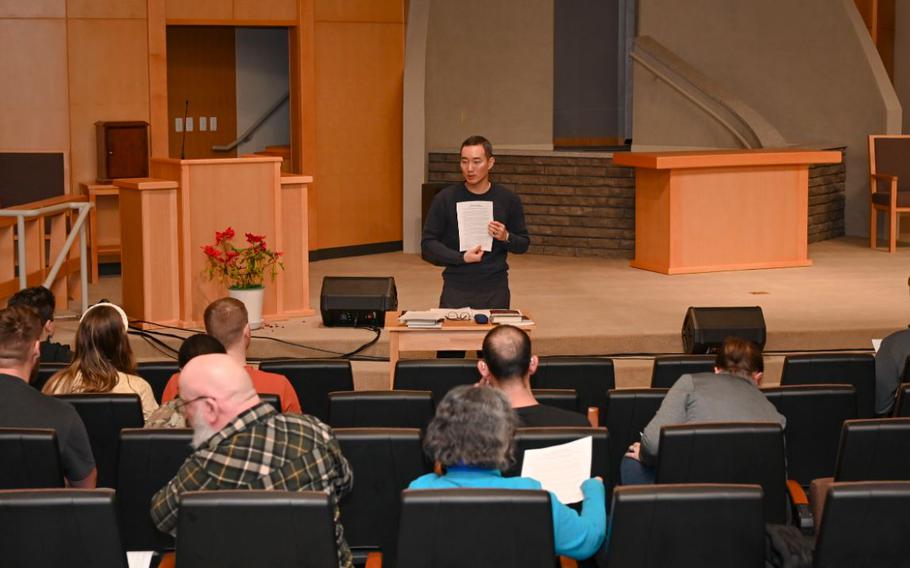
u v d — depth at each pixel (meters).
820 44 11.42
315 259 10.63
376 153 10.93
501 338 3.50
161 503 2.77
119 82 9.82
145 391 4.21
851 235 11.60
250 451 2.77
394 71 10.94
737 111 10.80
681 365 4.77
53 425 3.37
